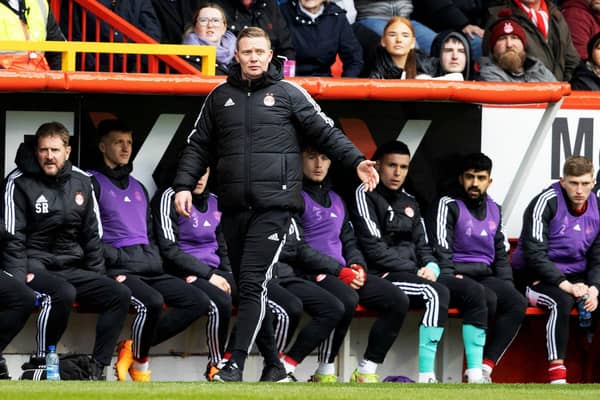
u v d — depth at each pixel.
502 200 36.41
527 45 41.81
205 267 32.50
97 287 30.77
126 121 34.00
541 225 34.78
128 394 21.17
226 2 40.25
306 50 41.84
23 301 29.58
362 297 32.88
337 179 34.47
